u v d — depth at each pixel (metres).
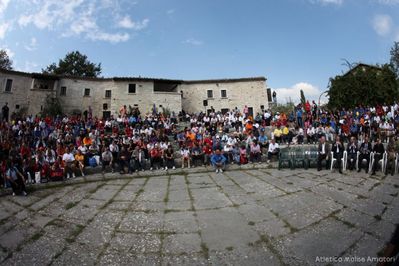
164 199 8.62
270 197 8.38
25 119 20.33
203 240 6.00
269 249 5.54
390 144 10.86
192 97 33.34
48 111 27.53
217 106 33.25
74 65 45.97
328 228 6.26
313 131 15.59
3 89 26.98
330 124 16.22
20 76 28.17
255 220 6.87
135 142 14.06
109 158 12.20
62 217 7.45
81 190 9.89
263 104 32.88
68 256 5.55
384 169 10.58
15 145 13.92
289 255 5.28
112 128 18.14
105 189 9.91
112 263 5.26
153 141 14.13
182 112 27.41
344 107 21.83
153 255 5.50
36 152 12.81
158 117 20.98
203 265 5.09
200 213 7.44
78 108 30.59
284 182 9.82
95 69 47.53
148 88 30.25
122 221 7.10
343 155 11.12
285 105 36.88
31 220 7.33
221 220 6.96
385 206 7.27
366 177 10.05
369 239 5.69
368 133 15.38
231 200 8.30
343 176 10.27
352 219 6.61
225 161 12.88
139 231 6.53
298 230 6.25
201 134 16.11
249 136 14.60
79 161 11.95
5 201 8.96
